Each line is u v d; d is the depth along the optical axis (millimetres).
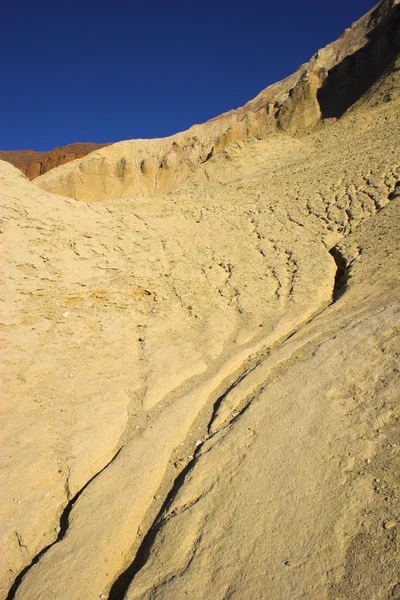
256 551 3273
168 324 8234
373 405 4418
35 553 3945
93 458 4961
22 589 3451
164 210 13188
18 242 8297
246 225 12719
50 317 7520
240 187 18359
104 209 11289
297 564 3055
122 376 6539
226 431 4875
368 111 25188
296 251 10938
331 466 3832
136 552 3838
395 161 14445
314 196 14391
